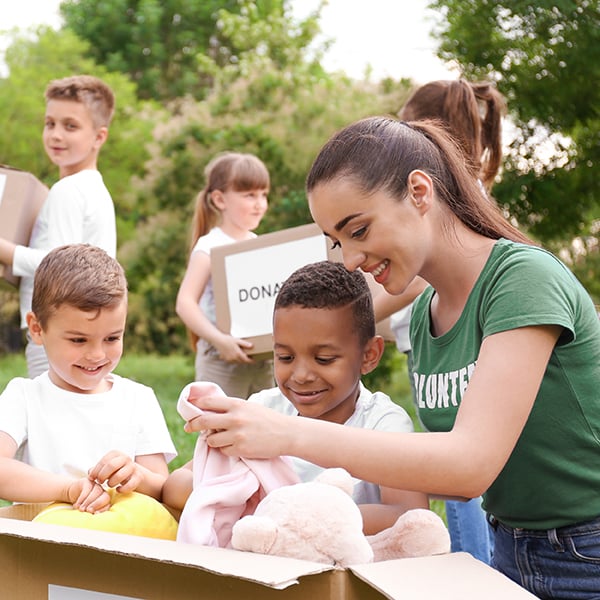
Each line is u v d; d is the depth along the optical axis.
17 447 2.19
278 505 1.41
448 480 1.47
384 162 1.61
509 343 1.55
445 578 1.23
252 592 1.24
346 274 1.95
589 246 10.55
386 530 1.53
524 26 9.56
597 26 9.40
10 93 14.27
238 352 3.59
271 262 3.51
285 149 10.10
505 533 1.78
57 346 2.20
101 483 1.86
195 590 1.28
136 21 19.97
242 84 10.73
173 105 16.45
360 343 1.95
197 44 19.52
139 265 11.27
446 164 1.74
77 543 1.26
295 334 1.90
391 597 1.12
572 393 1.62
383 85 10.60
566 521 1.68
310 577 1.21
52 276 2.20
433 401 1.81
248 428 1.53
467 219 1.73
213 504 1.58
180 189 10.84
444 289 1.75
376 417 1.96
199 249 3.99
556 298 1.57
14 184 3.53
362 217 1.60
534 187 9.62
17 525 1.40
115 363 2.28
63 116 3.83
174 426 6.46
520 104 9.57
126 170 14.25
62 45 15.64
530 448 1.66
